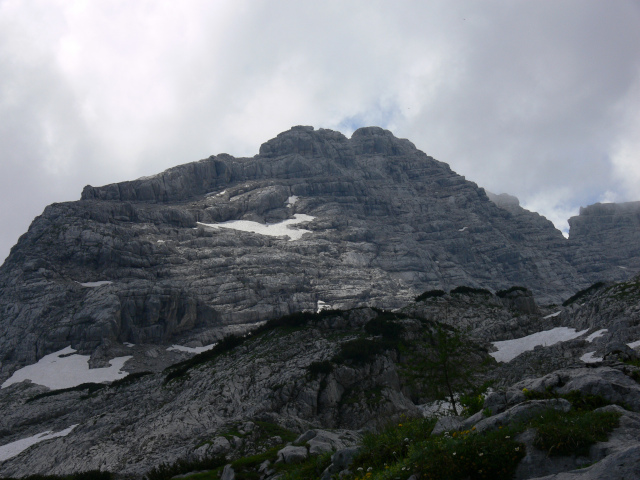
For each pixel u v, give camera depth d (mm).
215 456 50375
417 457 19453
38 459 70000
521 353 78625
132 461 57156
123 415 77375
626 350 28781
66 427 89375
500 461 17156
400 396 71375
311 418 67750
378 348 76875
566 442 16578
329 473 25219
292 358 80125
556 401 19328
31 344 155500
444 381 34594
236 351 89000
